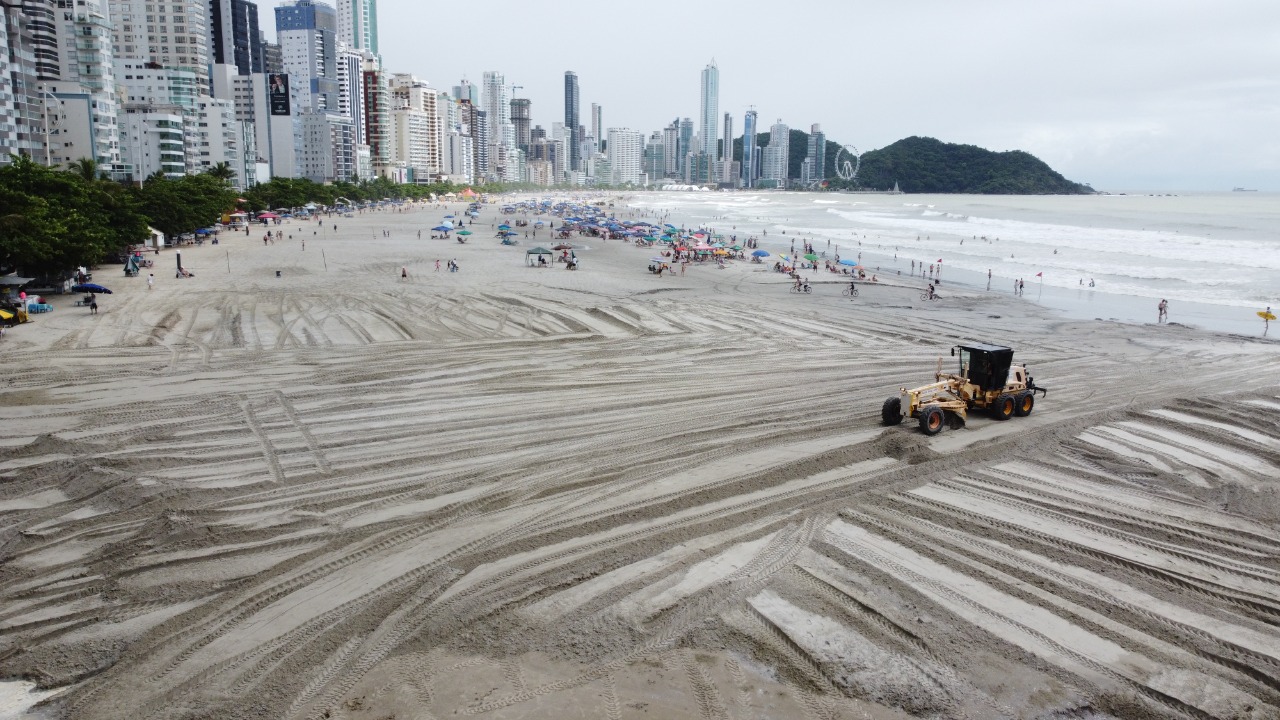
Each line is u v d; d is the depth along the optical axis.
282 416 26.09
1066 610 14.45
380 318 44.88
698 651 13.12
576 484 20.16
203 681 12.20
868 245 109.25
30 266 48.91
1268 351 39.44
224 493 19.48
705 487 19.88
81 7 126.69
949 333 44.12
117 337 38.66
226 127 173.88
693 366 34.41
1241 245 106.62
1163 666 12.88
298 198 152.62
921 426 24.00
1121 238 120.69
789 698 12.02
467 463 21.72
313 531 17.38
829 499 19.22
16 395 28.23
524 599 14.60
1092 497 19.59
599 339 40.34
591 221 145.12
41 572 15.59
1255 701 12.07
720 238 104.56
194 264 70.81
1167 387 31.06
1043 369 34.50
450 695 11.93
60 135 113.94
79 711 11.50
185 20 191.25
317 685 12.12
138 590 14.87
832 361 35.81
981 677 12.55
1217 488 20.39
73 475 20.55
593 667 12.66
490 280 62.38
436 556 16.25
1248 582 15.54
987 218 187.25
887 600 14.71
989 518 18.27
